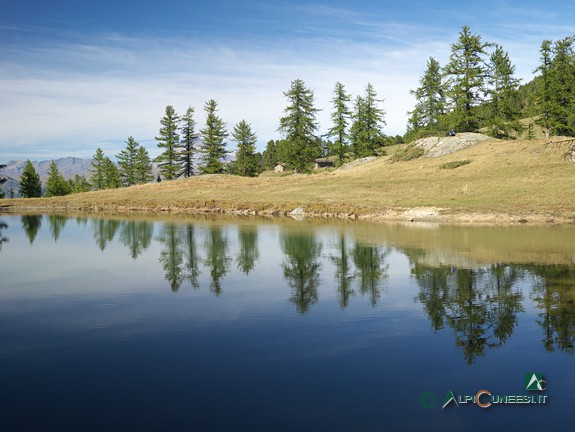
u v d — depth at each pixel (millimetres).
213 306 11680
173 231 30422
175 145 90500
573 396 6469
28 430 5719
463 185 44656
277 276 15727
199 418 5969
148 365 7734
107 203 58125
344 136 78812
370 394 6602
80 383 7059
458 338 8977
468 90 65062
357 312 11000
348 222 36125
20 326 10070
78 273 16469
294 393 6641
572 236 24641
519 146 53469
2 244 24594
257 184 62688
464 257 18734
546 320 10117
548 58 64250
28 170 108625
